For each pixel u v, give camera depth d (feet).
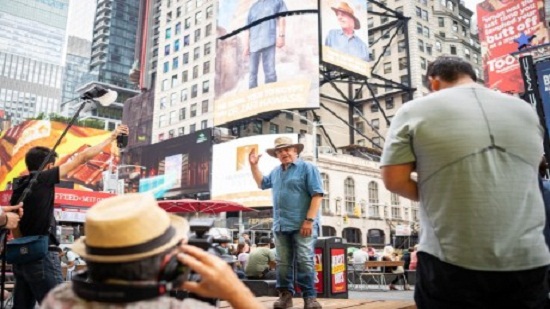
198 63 204.64
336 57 153.28
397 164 7.41
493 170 6.69
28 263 11.86
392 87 198.39
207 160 166.40
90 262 4.08
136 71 271.08
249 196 143.13
